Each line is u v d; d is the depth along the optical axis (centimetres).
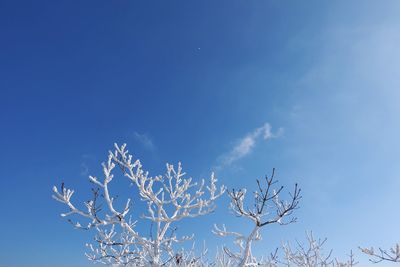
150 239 741
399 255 809
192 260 853
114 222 721
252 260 768
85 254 853
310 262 1124
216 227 721
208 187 797
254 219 688
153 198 754
